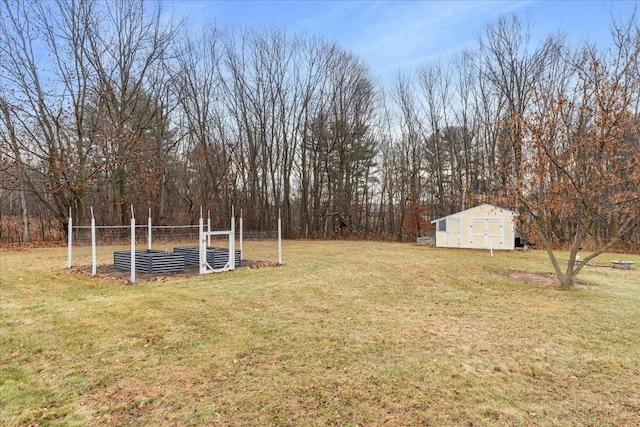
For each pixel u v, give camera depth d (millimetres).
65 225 18953
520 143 9000
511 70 23469
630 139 8070
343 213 27812
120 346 4535
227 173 25719
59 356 4227
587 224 8477
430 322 5691
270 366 4004
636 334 5188
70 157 18344
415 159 28438
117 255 10930
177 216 24328
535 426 2932
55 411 3088
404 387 3559
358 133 27922
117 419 2980
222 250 11859
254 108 26703
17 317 5602
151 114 22344
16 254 13953
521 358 4301
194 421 2957
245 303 6680
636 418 3055
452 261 13500
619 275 10680
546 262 13656
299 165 28109
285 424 2922
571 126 8516
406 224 26766
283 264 11984
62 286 8039
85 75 18750
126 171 19625
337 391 3461
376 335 5035
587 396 3436
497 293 7953
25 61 17250
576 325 5594
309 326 5398
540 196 8859
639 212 8109
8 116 16922
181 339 4793
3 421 2930
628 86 8102
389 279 9492
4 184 18922
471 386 3600
